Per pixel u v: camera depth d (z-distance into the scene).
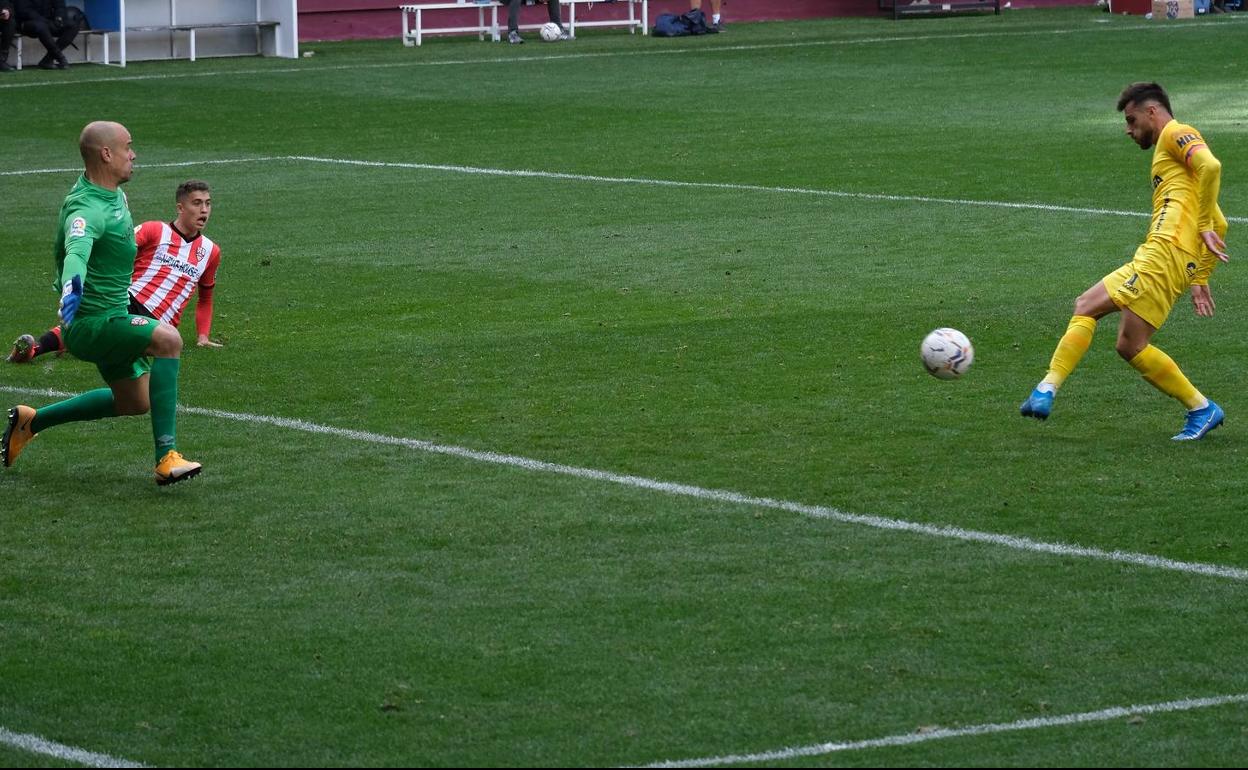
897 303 15.34
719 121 29.45
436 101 33.16
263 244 19.09
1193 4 49.31
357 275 17.22
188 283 13.66
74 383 13.05
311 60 42.22
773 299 15.62
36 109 32.72
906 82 34.78
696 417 11.79
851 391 12.41
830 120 29.23
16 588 8.66
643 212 20.78
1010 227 19.23
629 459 10.82
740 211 20.70
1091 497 9.89
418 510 9.86
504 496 10.10
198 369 13.41
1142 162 23.73
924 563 8.84
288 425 11.74
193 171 24.91
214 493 10.23
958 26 48.25
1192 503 9.76
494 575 8.76
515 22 45.72
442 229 19.86
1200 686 7.27
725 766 6.55
